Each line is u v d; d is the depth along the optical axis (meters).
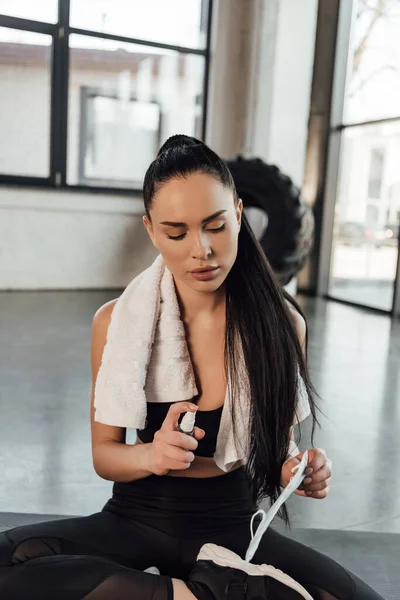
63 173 5.94
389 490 1.94
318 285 6.61
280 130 6.14
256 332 1.03
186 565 1.02
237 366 1.03
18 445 2.13
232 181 0.95
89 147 6.05
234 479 1.08
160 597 0.85
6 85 5.66
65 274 6.04
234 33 6.27
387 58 5.70
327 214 6.49
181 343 1.05
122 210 6.15
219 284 0.95
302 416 1.11
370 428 2.51
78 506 1.71
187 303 1.07
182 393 1.04
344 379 3.24
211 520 1.03
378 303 5.77
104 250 6.16
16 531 0.97
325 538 1.58
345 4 6.17
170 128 6.36
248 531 1.04
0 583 0.87
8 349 3.49
